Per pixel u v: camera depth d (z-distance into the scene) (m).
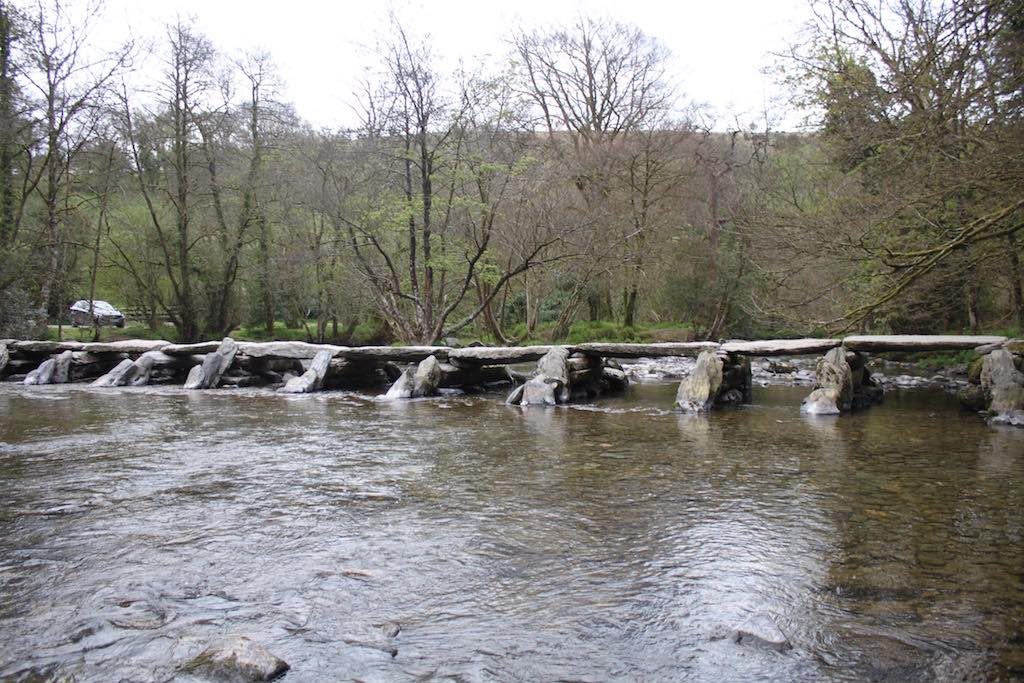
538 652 3.05
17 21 20.89
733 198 25.44
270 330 30.55
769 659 2.99
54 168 23.16
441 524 4.88
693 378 11.36
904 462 6.95
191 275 27.89
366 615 3.42
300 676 2.84
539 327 29.81
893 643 3.13
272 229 27.88
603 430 9.04
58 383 15.59
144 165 26.08
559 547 4.41
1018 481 6.11
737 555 4.26
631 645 3.12
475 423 9.65
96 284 29.20
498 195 17.59
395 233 18.92
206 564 4.08
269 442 8.10
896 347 11.41
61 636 3.16
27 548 4.33
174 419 9.95
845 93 13.35
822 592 3.70
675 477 6.32
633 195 27.08
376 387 14.73
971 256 11.34
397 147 18.20
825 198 15.69
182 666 2.89
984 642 3.13
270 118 27.88
